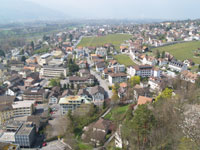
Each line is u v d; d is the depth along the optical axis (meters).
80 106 126.44
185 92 122.56
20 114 128.12
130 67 191.00
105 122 107.56
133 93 141.50
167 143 73.94
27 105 129.38
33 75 191.25
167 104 94.69
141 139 79.31
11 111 125.12
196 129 70.12
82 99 131.88
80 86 169.38
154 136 76.50
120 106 130.75
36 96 147.38
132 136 81.81
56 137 106.00
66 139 102.44
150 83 158.75
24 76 195.50
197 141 66.56
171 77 162.12
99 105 133.12
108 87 164.75
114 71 199.12
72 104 127.69
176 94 120.69
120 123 104.69
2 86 170.88
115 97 131.50
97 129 102.00
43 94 147.50
